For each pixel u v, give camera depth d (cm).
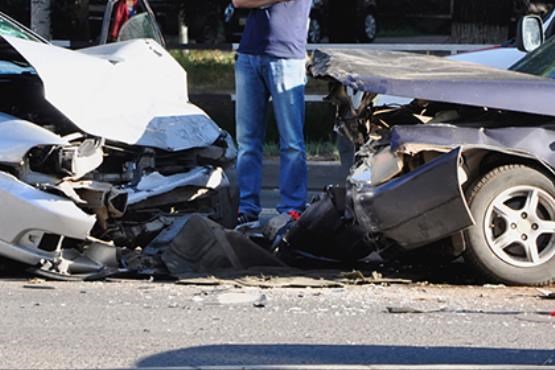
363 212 1939
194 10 6469
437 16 9388
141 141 2142
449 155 1855
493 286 1945
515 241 1919
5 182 1938
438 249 1995
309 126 4144
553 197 1917
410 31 9356
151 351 1497
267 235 2364
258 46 2452
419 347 1532
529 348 1532
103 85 2159
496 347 1536
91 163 2022
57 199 1939
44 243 1953
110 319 1686
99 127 2062
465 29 5078
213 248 2119
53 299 1827
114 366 1417
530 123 1981
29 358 1454
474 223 1903
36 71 2059
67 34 5381
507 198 1917
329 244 2222
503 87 1952
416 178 1867
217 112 4159
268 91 2514
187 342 1548
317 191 3491
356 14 7438
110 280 2008
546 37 3188
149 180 2172
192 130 2300
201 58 5194
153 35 3231
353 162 2170
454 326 1658
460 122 2016
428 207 1869
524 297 1869
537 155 1920
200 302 1820
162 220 2181
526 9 6272
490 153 1920
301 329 1633
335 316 1720
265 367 1366
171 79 2402
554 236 1925
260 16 2447
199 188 2270
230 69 5078
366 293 1914
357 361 1455
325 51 2220
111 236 2105
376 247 1988
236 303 1814
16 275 2048
